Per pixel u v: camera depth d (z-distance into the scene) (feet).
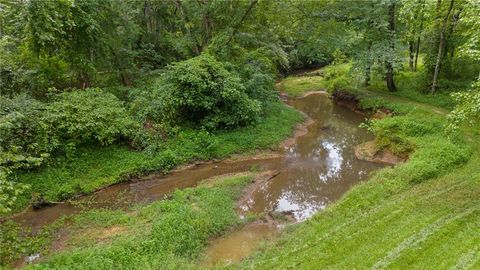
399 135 52.60
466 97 31.96
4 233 31.78
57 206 39.34
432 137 49.47
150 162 47.16
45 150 41.83
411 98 72.69
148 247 29.07
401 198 35.32
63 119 44.42
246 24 69.36
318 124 71.61
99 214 36.55
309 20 80.23
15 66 48.39
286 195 43.32
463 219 29.37
